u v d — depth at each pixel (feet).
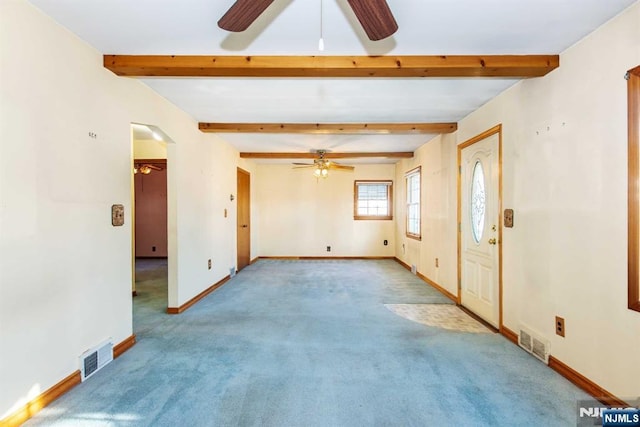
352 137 16.78
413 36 7.09
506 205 10.05
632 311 5.95
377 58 8.00
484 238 11.54
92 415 6.07
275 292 15.40
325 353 8.79
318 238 26.07
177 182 12.07
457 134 13.85
